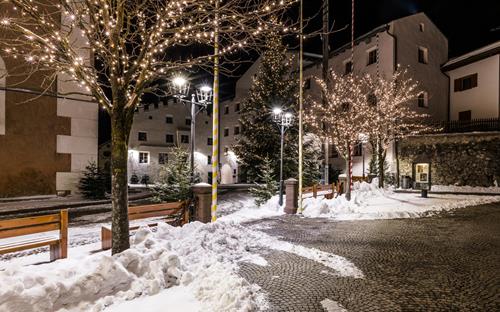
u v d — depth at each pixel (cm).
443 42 2762
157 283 498
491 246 784
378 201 1644
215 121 922
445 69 2683
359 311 444
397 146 2450
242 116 2464
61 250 653
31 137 1833
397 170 2430
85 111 2000
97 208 1622
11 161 1773
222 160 4022
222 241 747
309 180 2058
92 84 590
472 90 2531
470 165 2189
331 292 509
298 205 1323
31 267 541
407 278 568
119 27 583
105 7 555
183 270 559
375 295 496
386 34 2448
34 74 1827
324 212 1298
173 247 656
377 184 2139
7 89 1608
